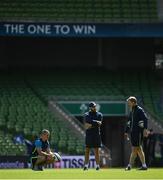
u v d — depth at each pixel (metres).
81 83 120.25
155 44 128.50
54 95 114.62
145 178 47.03
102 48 128.75
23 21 114.31
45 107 109.25
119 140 113.25
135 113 60.69
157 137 101.31
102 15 122.44
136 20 122.00
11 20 114.38
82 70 126.06
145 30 117.50
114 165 113.12
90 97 110.56
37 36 116.94
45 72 124.38
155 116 110.06
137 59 129.25
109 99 109.94
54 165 91.44
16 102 110.25
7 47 126.69
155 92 119.56
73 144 99.31
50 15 121.62
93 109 62.31
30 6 122.75
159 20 122.75
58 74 123.56
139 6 125.25
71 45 128.38
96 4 124.94
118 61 128.62
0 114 104.88
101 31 116.44
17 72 123.75
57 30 115.19
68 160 92.75
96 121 62.16
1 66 125.81
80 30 115.75
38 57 127.69
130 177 48.31
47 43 127.88
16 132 100.56
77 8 123.56
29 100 111.69
